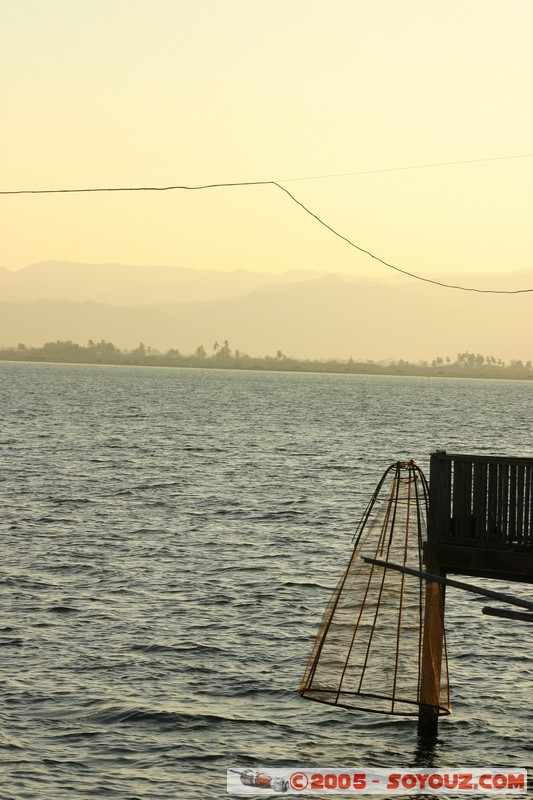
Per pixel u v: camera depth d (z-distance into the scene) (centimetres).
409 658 3478
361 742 3559
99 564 6316
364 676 3456
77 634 4700
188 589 5697
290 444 16775
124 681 4062
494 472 3459
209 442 16838
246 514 8725
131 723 3638
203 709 3797
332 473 12319
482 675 4316
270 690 4028
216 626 4922
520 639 4866
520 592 5800
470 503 3497
